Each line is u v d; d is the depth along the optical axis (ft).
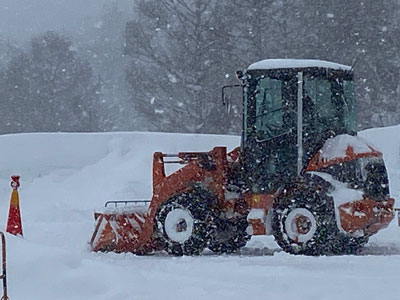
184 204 37.19
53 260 25.84
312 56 115.34
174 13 120.57
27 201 57.82
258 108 37.14
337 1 116.57
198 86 115.75
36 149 63.93
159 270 30.45
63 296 24.43
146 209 38.96
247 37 117.70
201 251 37.17
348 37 115.65
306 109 36.47
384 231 44.98
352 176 35.91
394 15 121.70
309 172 36.04
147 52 119.14
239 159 37.83
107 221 38.01
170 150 62.49
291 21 121.08
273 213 36.29
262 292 24.73
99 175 60.44
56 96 165.58
